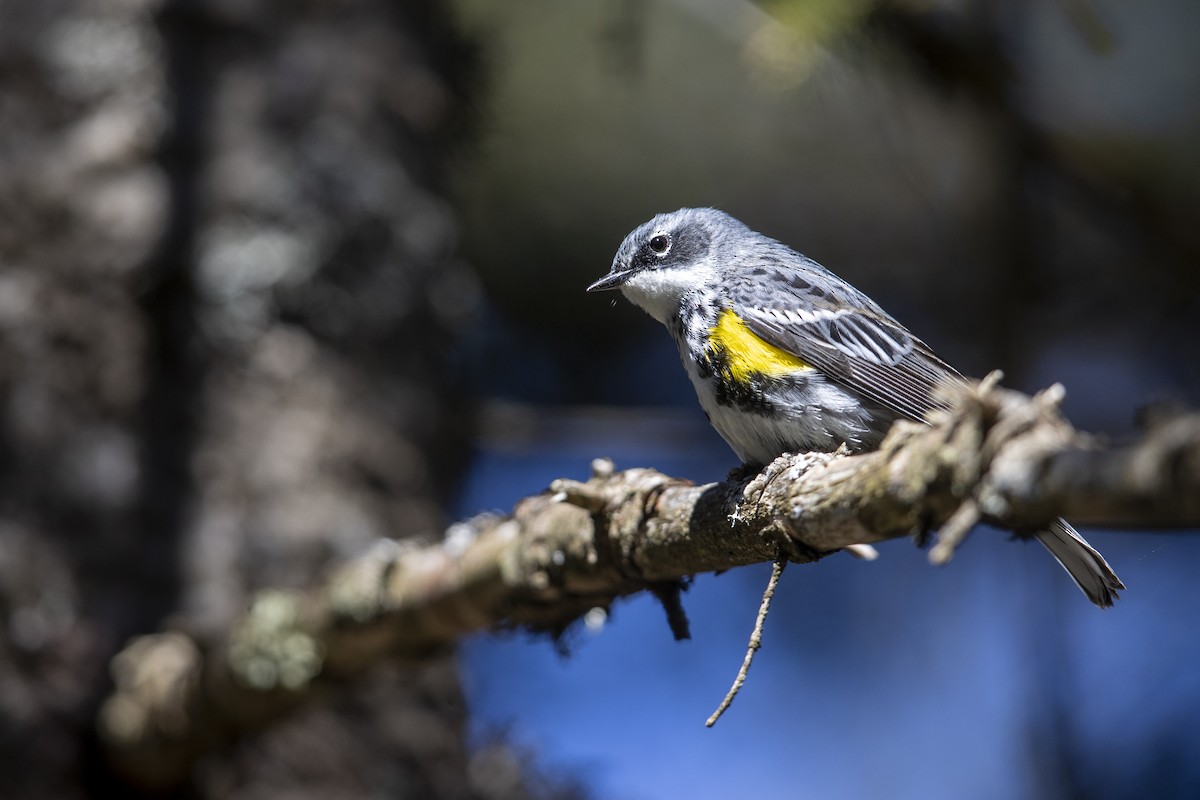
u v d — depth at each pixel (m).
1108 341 16.78
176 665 9.34
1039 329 15.03
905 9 11.09
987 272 12.66
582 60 15.05
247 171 10.91
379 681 10.32
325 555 10.33
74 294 10.31
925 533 5.24
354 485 10.65
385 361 11.09
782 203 16.28
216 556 10.11
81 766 9.51
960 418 4.93
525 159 15.41
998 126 11.88
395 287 11.24
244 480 10.32
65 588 9.72
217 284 10.60
